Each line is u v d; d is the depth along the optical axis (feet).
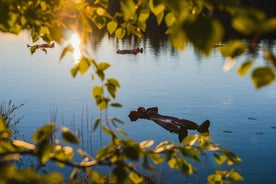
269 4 275.18
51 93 99.76
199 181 46.62
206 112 83.87
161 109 86.94
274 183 49.93
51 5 12.48
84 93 100.22
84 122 73.92
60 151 10.76
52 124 9.23
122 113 81.76
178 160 10.85
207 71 132.57
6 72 128.67
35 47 18.06
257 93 100.12
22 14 11.89
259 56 114.11
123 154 10.06
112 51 176.35
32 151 10.16
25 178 9.18
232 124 74.64
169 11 11.62
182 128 12.66
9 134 12.28
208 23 6.01
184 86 110.42
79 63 12.30
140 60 155.02
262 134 68.39
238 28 5.80
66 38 11.93
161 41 209.05
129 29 14.71
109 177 27.07
